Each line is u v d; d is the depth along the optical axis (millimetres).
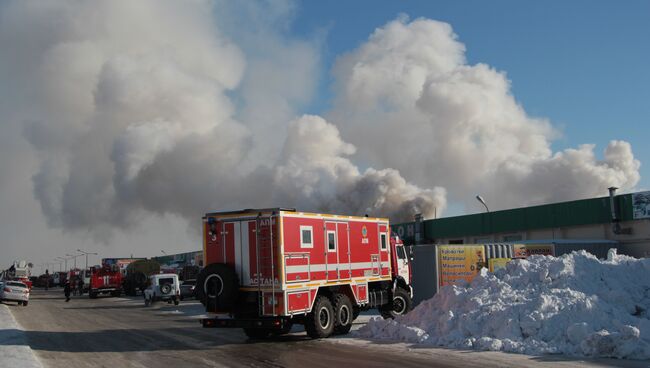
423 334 13961
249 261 14648
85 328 19594
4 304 36062
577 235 36812
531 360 10742
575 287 13961
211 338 15953
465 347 12594
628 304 13422
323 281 15445
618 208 33812
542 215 38562
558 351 11484
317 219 15555
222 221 15117
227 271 14500
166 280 34875
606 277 14531
